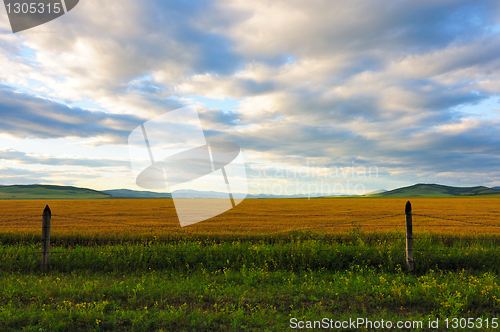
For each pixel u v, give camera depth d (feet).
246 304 17.87
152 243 37.17
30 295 18.43
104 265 26.40
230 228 50.85
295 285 21.12
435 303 17.67
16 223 61.46
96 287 19.86
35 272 25.02
